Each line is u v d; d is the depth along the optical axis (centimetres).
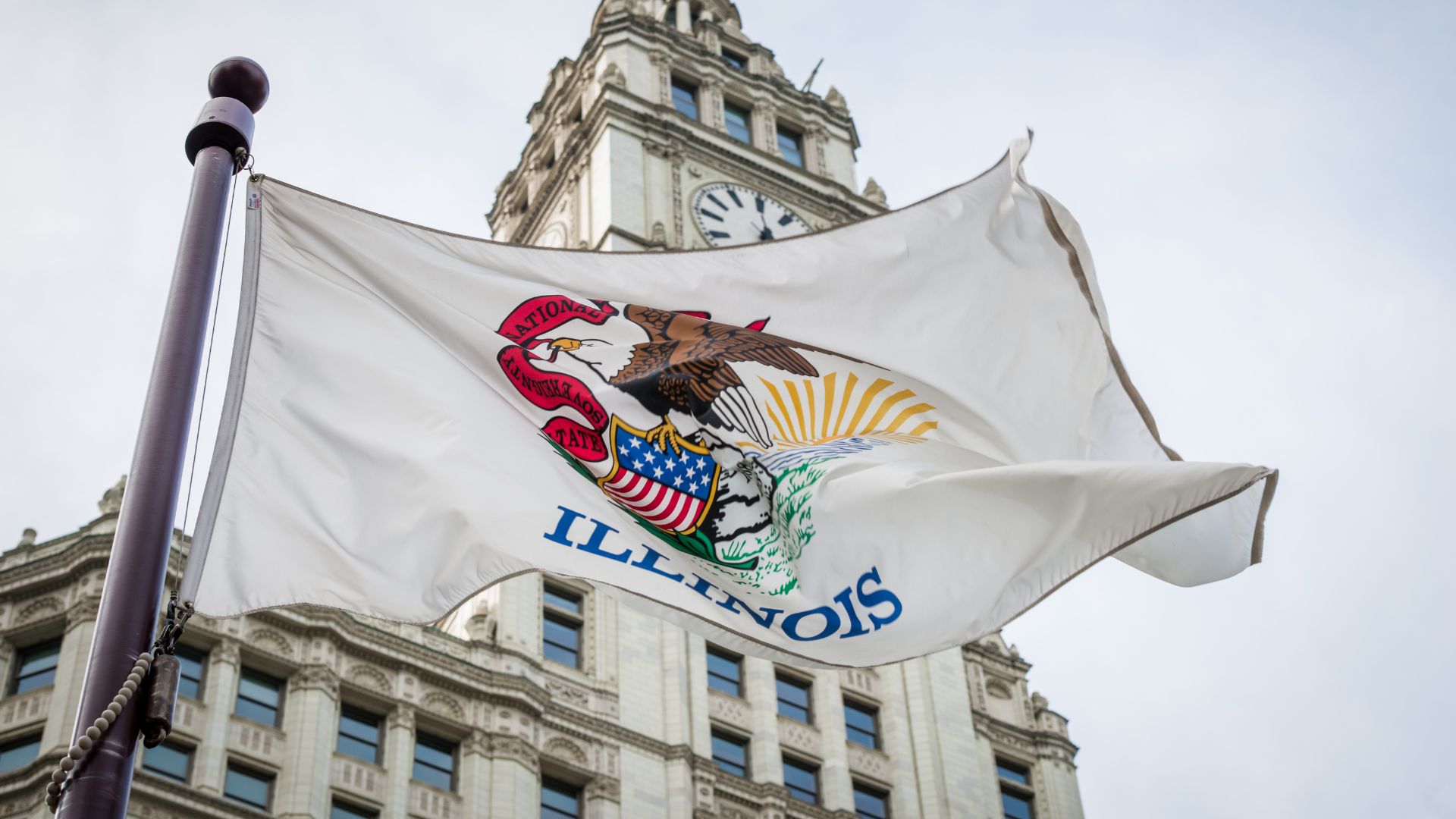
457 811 4388
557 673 4897
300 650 4447
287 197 1795
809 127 7825
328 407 1703
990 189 2134
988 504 1847
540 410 1831
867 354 2020
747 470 1906
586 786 4669
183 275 1455
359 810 4266
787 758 5103
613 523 1791
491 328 1858
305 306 1758
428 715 4528
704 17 8450
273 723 4303
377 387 1742
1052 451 2011
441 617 1631
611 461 1845
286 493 1628
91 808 1168
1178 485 1756
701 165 7062
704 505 1864
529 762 4588
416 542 1661
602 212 6681
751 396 1958
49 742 4012
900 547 1853
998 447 2011
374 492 1672
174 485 1330
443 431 1739
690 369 1942
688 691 5078
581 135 7175
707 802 4794
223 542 1569
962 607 1808
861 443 1967
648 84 7462
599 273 1972
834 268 2066
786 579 1845
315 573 1591
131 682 1216
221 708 4206
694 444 1897
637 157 6919
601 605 5166
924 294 2075
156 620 1273
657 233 6506
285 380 1702
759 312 2023
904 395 2020
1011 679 5888
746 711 5138
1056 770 5634
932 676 5625
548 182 7362
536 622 5022
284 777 4178
